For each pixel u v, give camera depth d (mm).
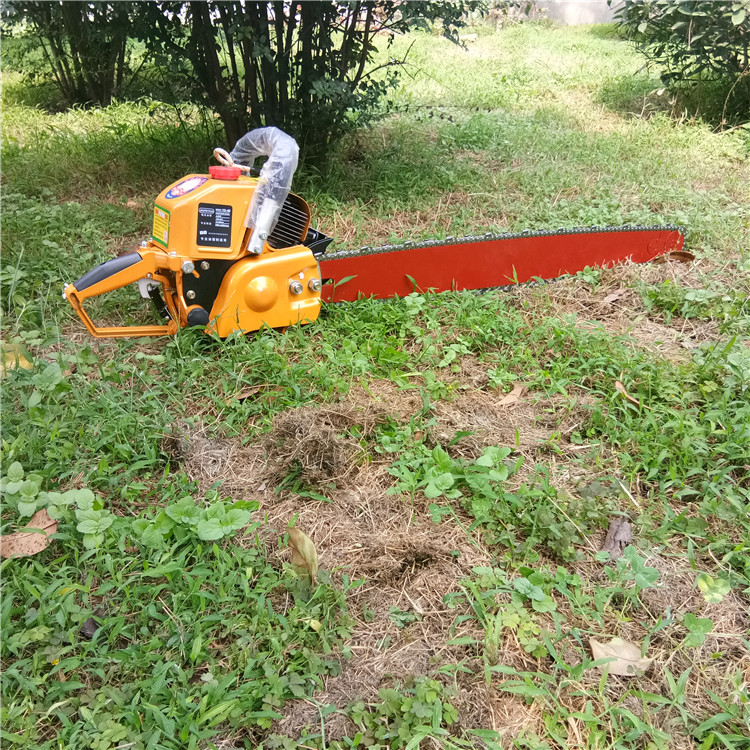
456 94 8977
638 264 4160
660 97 8414
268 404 2842
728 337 3420
